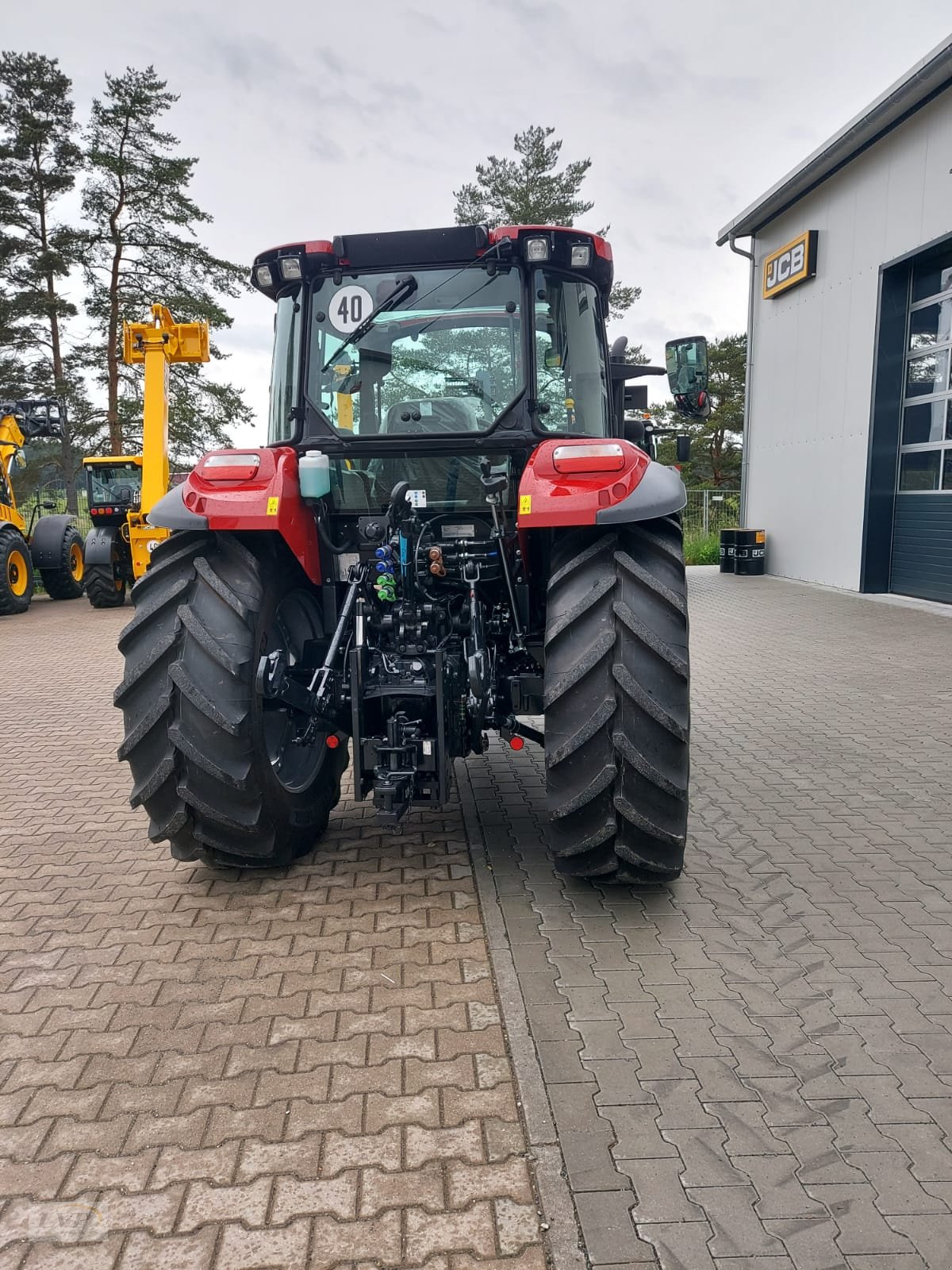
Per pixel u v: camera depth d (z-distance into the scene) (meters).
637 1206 1.85
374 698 3.24
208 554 3.25
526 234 3.38
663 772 2.91
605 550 3.08
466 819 4.09
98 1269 1.73
